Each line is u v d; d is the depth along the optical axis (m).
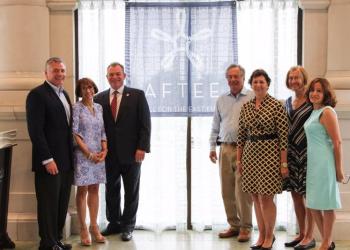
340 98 4.47
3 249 4.16
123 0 4.66
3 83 4.47
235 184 4.45
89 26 4.67
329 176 3.76
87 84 4.20
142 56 4.62
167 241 4.45
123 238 4.45
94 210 4.38
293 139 4.03
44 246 3.94
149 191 4.75
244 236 4.41
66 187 4.04
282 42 4.67
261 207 4.06
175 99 4.65
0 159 3.98
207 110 4.65
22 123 4.46
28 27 4.49
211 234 4.67
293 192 4.18
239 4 4.64
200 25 4.59
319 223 3.93
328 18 4.61
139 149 4.39
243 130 4.13
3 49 4.51
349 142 4.46
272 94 4.67
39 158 3.83
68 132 3.98
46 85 3.91
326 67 4.68
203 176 4.75
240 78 4.33
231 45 4.59
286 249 4.18
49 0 4.59
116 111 4.43
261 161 3.94
